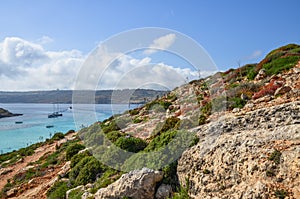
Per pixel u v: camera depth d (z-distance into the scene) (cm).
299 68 1847
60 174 1702
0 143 4688
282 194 680
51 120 7769
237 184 805
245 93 1741
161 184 988
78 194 1186
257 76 2214
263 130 958
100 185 1155
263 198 698
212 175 882
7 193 1691
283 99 1338
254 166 784
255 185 738
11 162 2856
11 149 4159
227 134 1043
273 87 1600
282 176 720
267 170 751
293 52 2664
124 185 970
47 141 3666
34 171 2123
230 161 858
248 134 948
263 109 1112
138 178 967
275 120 1027
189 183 938
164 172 1016
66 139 3369
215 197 816
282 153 764
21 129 6225
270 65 2400
